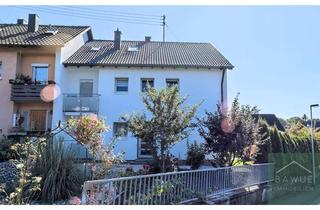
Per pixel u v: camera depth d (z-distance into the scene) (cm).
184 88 2528
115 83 2539
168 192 1025
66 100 2433
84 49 2811
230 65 2517
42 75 2595
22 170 973
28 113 2564
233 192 1377
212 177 1270
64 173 1098
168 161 1370
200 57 2683
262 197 1641
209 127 1586
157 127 1348
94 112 2425
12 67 2506
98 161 1260
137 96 2502
